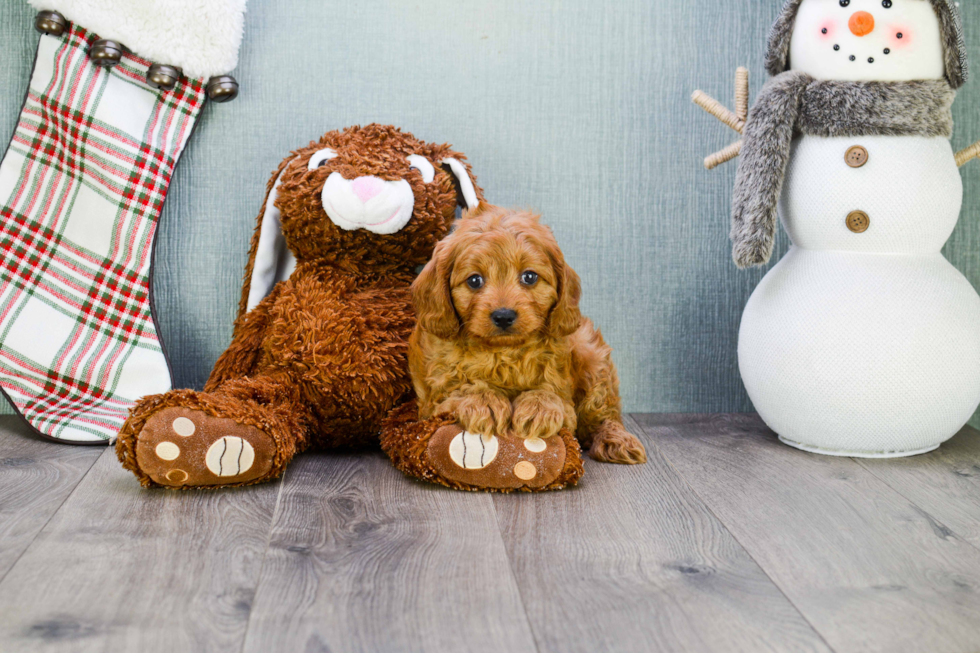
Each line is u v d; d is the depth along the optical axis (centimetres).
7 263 147
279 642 78
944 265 138
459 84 157
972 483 125
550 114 159
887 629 82
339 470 128
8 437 143
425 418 125
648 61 159
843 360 130
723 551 100
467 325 119
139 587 88
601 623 82
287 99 155
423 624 81
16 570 91
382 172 133
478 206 128
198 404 115
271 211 144
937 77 132
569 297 121
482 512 111
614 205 162
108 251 149
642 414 165
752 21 160
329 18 154
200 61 147
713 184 162
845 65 131
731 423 159
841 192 131
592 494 119
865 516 111
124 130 147
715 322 166
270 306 140
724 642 79
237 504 112
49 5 143
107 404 146
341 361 130
